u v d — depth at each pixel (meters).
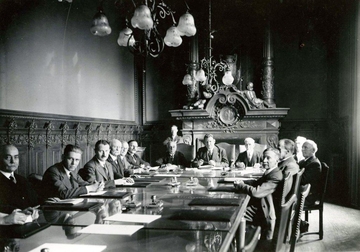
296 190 3.59
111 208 2.96
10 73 5.45
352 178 7.64
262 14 10.02
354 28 7.56
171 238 2.07
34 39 6.06
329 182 9.02
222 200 3.22
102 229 2.28
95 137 8.38
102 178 4.93
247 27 10.32
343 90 8.66
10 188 3.83
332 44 9.67
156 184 4.54
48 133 6.44
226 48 10.46
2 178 3.80
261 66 10.20
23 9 5.75
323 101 10.10
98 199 3.42
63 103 7.03
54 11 6.68
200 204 3.07
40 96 6.25
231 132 9.85
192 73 10.36
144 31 4.54
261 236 3.87
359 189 7.39
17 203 3.84
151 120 11.29
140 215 2.66
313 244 5.03
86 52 8.03
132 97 10.91
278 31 10.38
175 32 4.55
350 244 5.02
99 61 8.72
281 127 10.30
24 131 5.77
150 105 11.29
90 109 8.23
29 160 5.89
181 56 11.08
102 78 8.90
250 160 7.25
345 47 8.45
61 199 3.52
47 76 6.46
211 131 9.98
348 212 7.08
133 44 4.77
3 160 3.86
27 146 5.86
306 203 5.15
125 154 7.22
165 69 11.19
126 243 1.98
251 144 7.23
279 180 3.87
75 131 7.41
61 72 6.95
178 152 7.74
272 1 9.91
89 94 8.18
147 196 3.57
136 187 4.27
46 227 2.35
